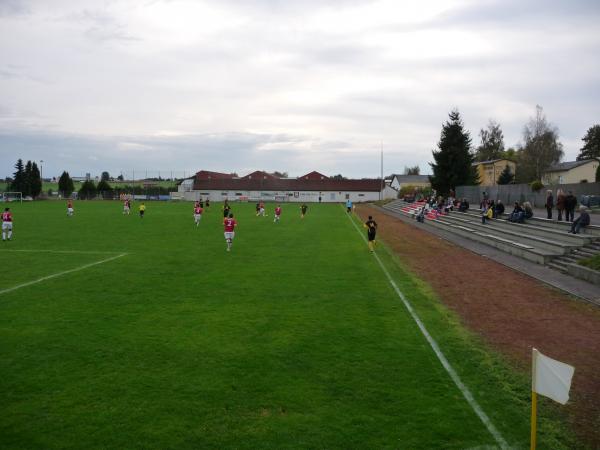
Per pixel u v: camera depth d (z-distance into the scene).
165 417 7.11
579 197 40.53
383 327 11.60
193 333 10.94
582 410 7.52
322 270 19.28
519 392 8.12
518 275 18.91
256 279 17.22
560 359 9.71
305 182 120.94
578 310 13.52
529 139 74.81
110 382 8.30
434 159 75.62
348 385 8.26
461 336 11.03
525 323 12.22
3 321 11.77
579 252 20.73
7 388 8.05
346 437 6.61
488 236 28.95
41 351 9.74
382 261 22.03
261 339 10.58
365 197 117.12
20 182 103.81
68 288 15.48
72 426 6.85
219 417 7.12
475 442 6.54
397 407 7.50
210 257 22.28
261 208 55.44
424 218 49.22
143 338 10.56
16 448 6.30
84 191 111.44
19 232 33.06
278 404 7.54
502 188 54.25
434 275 18.84
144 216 51.38
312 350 9.92
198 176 137.62
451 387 8.23
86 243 27.17
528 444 6.52
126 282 16.47
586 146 92.88
